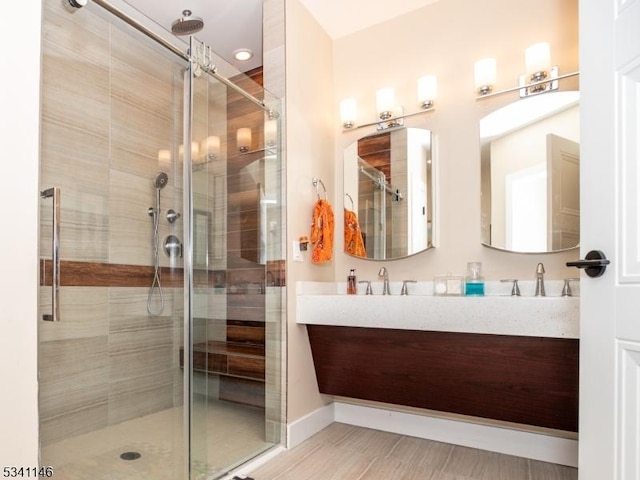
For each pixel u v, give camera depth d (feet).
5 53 3.25
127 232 7.25
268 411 7.03
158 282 7.67
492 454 6.57
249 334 7.34
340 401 8.18
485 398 6.04
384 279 7.91
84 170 6.63
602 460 3.80
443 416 7.14
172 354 7.38
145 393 7.27
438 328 5.88
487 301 5.56
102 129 6.90
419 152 7.89
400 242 7.97
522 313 5.33
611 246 3.80
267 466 6.15
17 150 3.29
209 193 7.66
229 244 7.61
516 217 6.92
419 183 7.86
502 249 6.97
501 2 7.30
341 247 8.63
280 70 7.40
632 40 3.65
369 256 8.26
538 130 6.84
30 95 3.41
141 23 6.80
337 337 7.11
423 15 8.03
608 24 3.92
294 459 6.39
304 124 7.82
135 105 7.39
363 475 5.83
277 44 7.47
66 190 6.38
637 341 3.49
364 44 8.68
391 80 8.32
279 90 7.39
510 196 6.99
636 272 3.54
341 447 6.86
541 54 6.64
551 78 6.65
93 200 6.76
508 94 7.12
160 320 7.57
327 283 8.27
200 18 8.14
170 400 7.04
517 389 5.74
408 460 6.34
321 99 8.46
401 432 7.50
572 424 5.51
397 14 8.25
